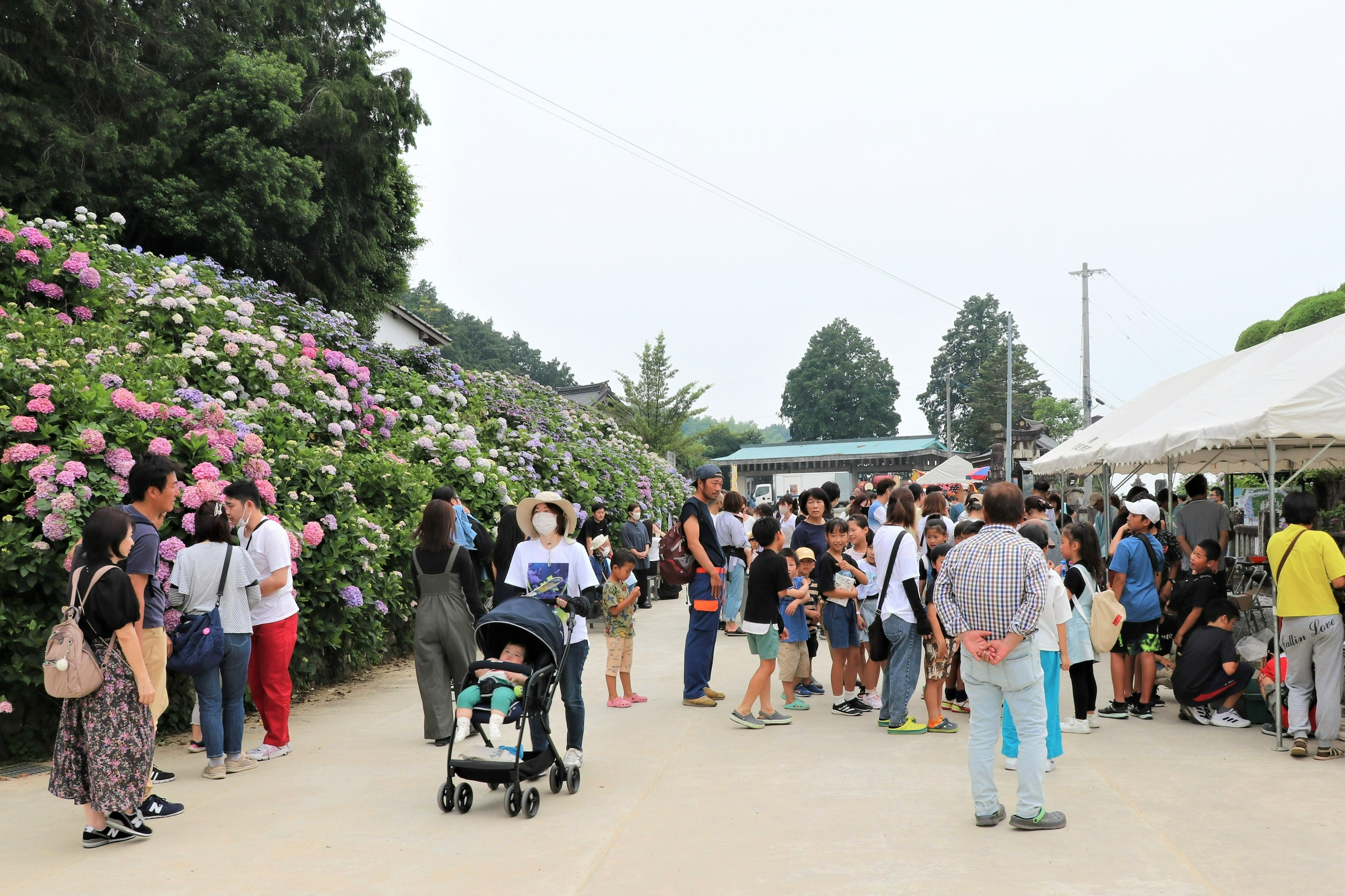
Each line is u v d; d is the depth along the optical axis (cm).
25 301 1008
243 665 606
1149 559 757
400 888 407
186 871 432
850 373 9162
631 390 3975
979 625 476
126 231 1582
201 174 1625
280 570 643
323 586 823
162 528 700
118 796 462
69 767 466
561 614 572
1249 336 1973
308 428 1059
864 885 402
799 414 9244
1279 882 398
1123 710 757
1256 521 1691
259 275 1703
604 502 1719
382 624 975
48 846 471
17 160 1403
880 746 670
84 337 941
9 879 425
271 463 861
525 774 523
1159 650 757
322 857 448
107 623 466
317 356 1316
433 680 681
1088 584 705
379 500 1052
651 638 1259
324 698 871
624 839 470
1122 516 991
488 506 1297
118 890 411
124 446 703
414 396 1445
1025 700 475
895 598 710
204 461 739
